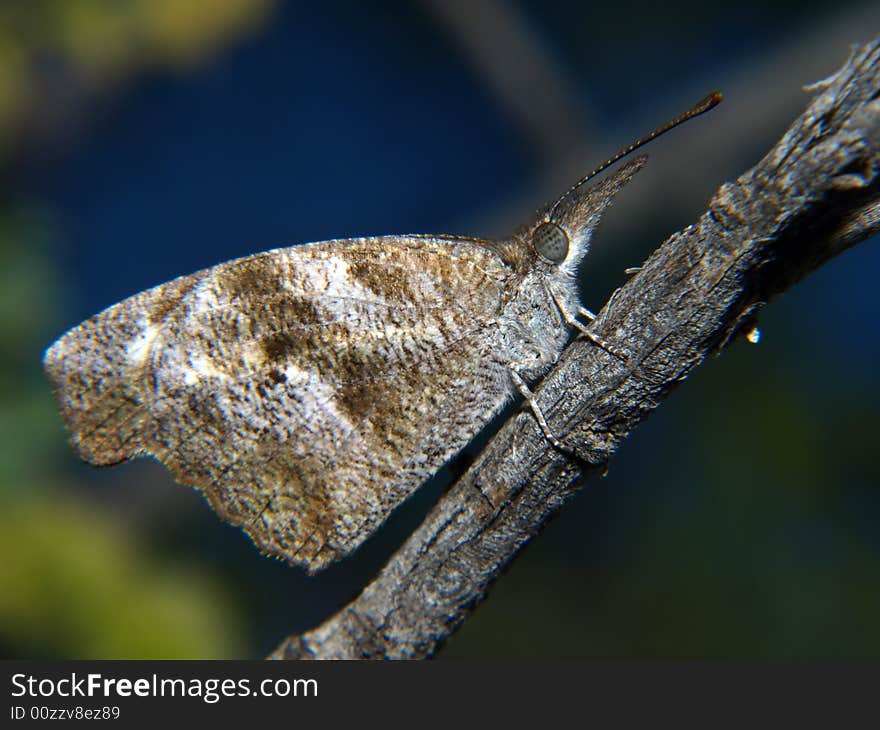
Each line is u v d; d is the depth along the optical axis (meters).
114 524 0.16
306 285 0.16
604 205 0.16
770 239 0.14
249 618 0.18
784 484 0.18
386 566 0.15
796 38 0.19
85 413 0.15
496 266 0.16
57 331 0.16
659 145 0.19
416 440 0.16
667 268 0.14
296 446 0.16
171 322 0.16
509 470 0.15
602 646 0.18
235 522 0.16
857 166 0.14
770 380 0.18
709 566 0.18
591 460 0.15
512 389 0.16
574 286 0.16
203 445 0.16
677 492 0.18
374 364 0.16
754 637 0.18
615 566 0.18
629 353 0.15
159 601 0.16
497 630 0.19
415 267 0.16
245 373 0.16
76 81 0.17
